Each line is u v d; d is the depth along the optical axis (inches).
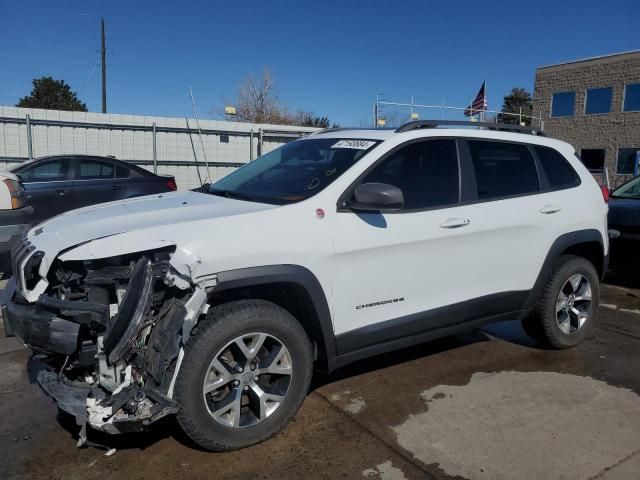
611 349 195.2
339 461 123.3
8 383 162.6
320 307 131.6
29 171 391.5
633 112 1224.8
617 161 1264.8
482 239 159.0
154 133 658.2
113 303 118.6
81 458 123.6
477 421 141.6
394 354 187.8
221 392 125.4
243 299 126.7
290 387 129.0
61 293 117.8
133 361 117.6
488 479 117.2
